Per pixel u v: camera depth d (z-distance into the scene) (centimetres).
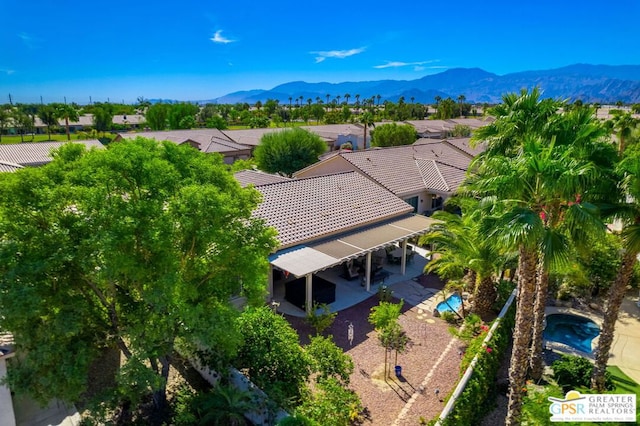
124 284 1395
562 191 1219
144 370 1254
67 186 1152
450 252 2348
